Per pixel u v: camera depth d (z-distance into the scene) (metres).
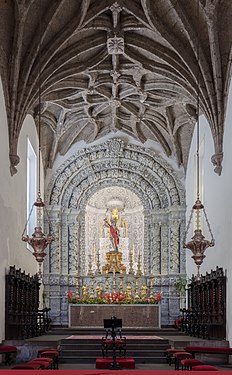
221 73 25.06
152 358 22.39
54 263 33.94
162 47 26.09
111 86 29.98
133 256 35.78
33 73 24.78
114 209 36.41
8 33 22.78
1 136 22.77
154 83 29.02
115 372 11.27
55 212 34.38
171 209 34.38
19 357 21.86
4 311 22.31
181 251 34.19
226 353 20.33
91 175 34.94
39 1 22.12
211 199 27.34
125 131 34.72
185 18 23.55
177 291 33.22
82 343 23.56
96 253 35.72
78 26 24.19
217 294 24.55
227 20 23.28
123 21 24.95
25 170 27.89
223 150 25.47
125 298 30.17
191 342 22.58
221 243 24.86
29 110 26.45
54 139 33.59
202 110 26.42
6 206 23.25
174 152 34.28
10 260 23.81
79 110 31.81
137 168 34.97
